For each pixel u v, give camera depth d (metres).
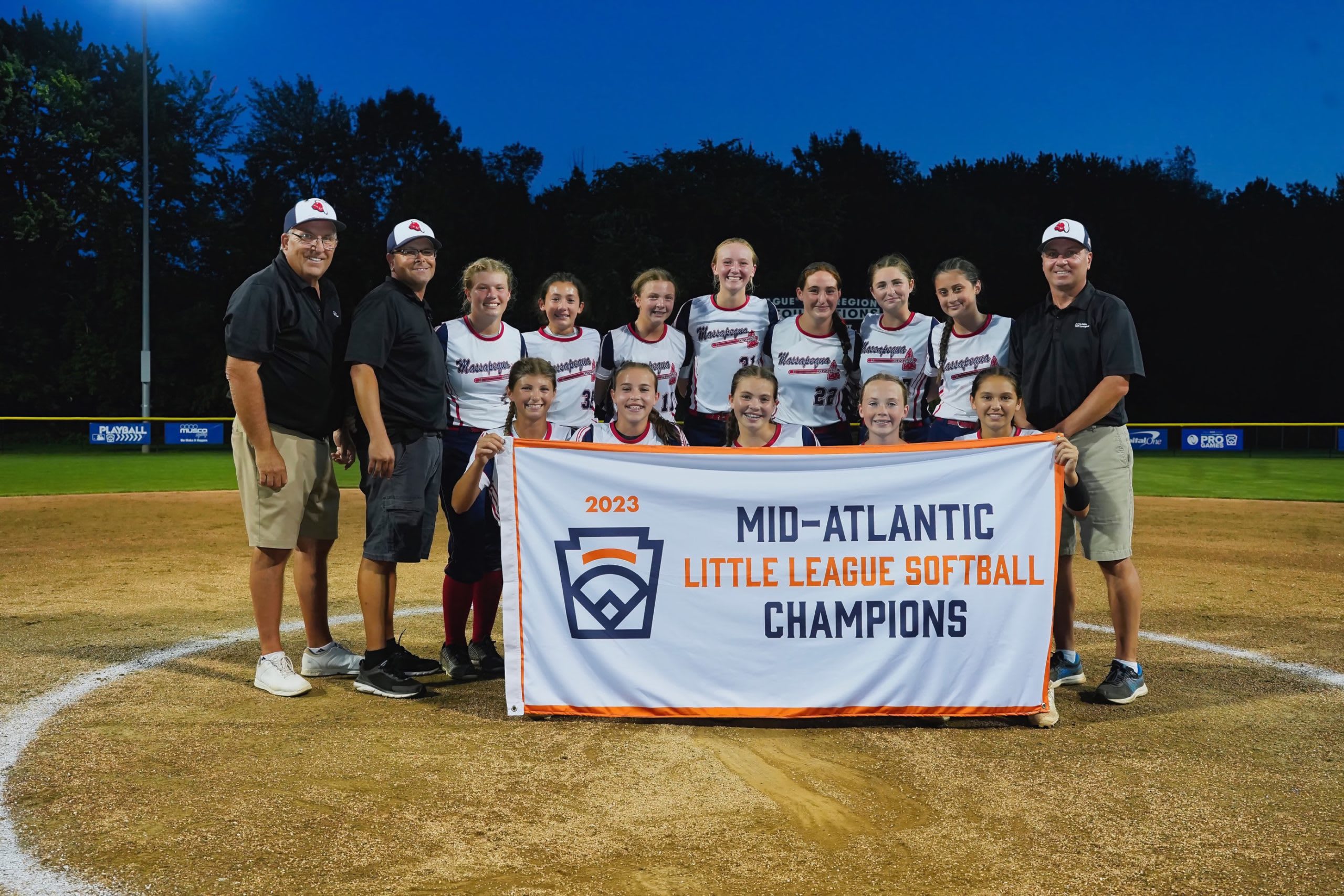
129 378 38.69
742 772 3.55
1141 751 3.82
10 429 36.28
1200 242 43.84
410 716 4.25
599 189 42.16
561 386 6.12
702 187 40.16
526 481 4.25
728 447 4.21
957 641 4.16
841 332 6.16
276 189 43.09
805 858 2.86
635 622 4.21
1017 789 3.39
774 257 40.53
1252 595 7.39
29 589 7.37
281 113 43.50
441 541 10.14
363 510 13.03
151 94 39.56
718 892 2.66
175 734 3.95
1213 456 26.72
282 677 4.60
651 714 4.19
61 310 39.12
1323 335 41.28
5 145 37.59
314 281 4.69
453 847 2.92
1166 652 5.56
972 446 4.18
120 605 6.75
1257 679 4.97
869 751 3.80
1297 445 34.59
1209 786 3.44
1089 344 4.75
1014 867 2.81
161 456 24.22
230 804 3.22
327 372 4.74
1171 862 2.85
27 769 3.53
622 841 2.97
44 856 2.85
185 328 39.03
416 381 4.71
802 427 4.88
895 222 43.59
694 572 4.20
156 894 2.64
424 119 45.88
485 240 39.84
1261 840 3.00
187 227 40.44
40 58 39.38
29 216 36.41
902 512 4.18
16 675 4.87
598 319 37.47
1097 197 48.25
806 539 4.18
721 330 6.32
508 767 3.59
